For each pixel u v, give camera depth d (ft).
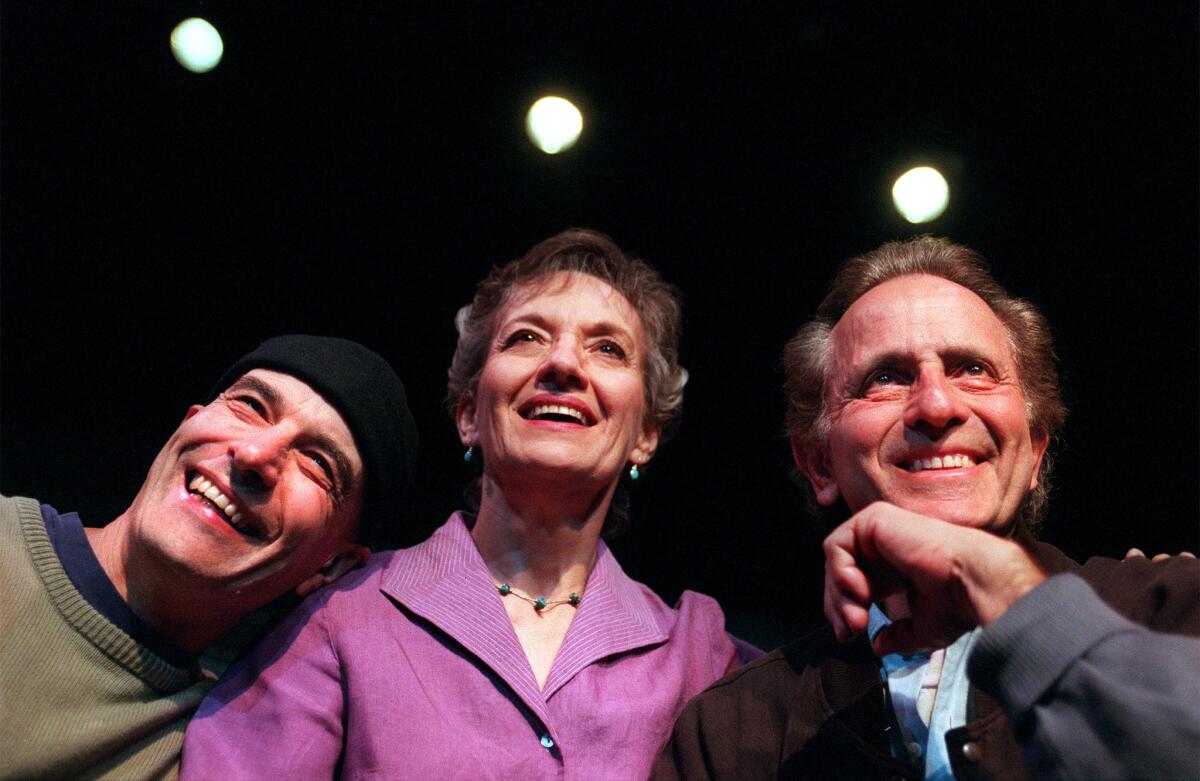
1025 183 11.72
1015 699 3.10
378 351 14.06
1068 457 12.08
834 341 5.53
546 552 5.91
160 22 11.80
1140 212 11.48
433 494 13.50
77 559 5.09
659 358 6.66
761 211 13.17
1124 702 2.90
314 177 13.47
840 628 3.96
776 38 11.48
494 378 5.95
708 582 13.88
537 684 5.12
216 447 5.24
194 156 13.15
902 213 11.78
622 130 12.68
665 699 5.32
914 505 4.80
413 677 5.05
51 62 12.15
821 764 4.60
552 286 6.28
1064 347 12.03
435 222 13.78
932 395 4.80
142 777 4.77
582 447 5.74
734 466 14.07
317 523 5.32
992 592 3.39
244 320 14.02
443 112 12.84
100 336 13.73
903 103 11.70
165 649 5.10
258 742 4.80
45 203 13.32
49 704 4.71
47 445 12.68
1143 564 4.56
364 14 11.82
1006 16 10.52
